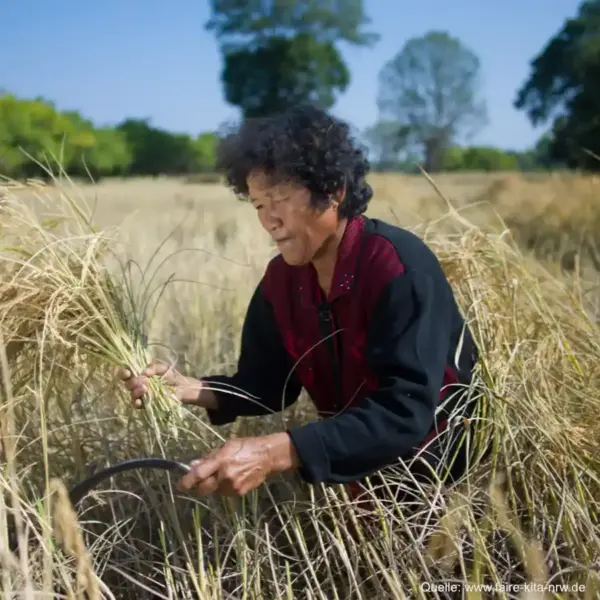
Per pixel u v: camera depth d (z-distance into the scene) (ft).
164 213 28.66
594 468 6.51
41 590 5.40
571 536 5.89
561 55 134.41
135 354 6.28
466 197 35.99
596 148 128.67
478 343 6.93
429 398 5.47
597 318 9.87
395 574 5.51
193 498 6.08
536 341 7.61
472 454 6.39
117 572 6.07
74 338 6.52
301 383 6.84
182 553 6.15
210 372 9.35
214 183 97.55
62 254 6.82
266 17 165.68
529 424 6.53
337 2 167.12
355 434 5.32
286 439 5.25
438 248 8.26
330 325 5.95
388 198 18.15
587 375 7.59
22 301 6.44
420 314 5.55
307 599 5.67
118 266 8.54
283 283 6.18
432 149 176.04
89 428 7.19
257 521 5.95
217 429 7.55
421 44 172.45
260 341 6.73
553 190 31.65
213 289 12.10
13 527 6.00
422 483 6.15
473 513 5.93
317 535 5.95
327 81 169.99
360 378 6.05
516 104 143.74
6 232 6.92
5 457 6.31
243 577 5.66
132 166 158.81
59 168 7.29
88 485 5.58
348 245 5.73
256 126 5.49
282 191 5.44
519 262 8.57
